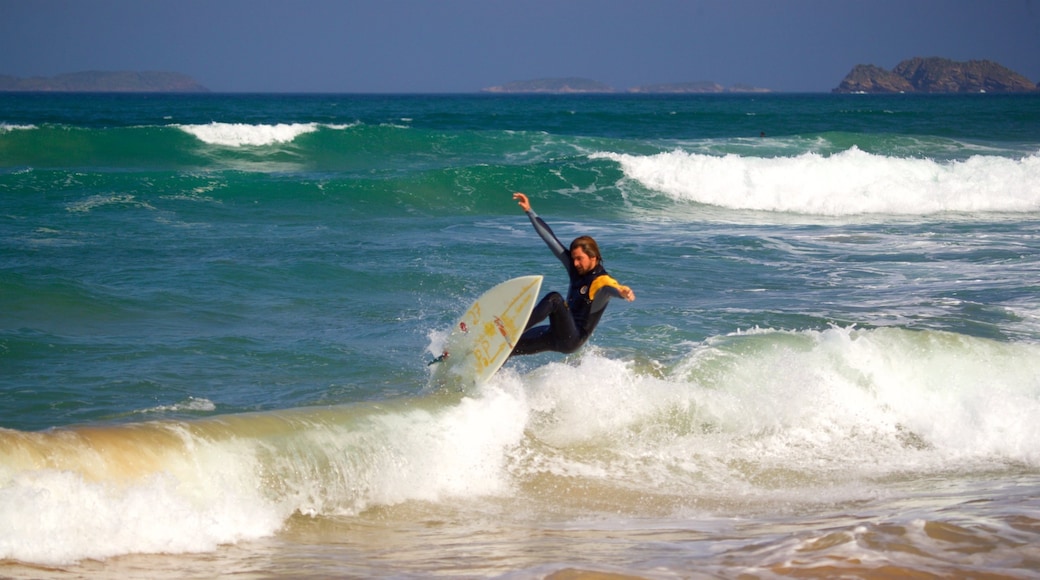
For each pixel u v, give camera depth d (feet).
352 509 70.44
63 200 224.33
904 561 52.75
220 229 200.75
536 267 161.79
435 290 144.15
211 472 66.95
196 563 56.18
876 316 132.67
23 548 54.60
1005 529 59.11
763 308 136.56
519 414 86.28
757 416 91.61
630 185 281.95
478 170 276.00
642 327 123.54
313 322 123.65
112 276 143.64
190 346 109.29
